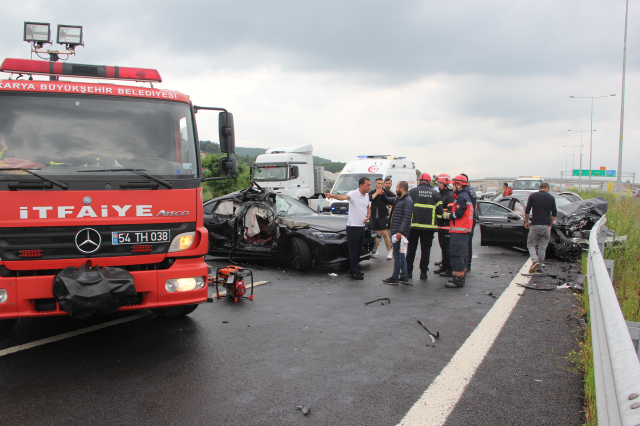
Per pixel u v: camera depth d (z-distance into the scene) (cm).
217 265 950
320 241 850
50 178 416
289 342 483
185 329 526
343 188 1791
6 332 505
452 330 521
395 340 488
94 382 383
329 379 391
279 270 891
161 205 449
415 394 363
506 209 1173
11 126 433
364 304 637
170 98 500
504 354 447
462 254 739
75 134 450
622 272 764
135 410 336
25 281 405
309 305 632
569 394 362
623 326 209
